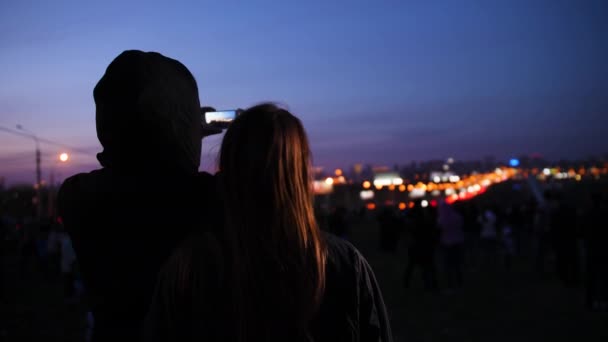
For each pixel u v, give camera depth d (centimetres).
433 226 994
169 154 137
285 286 109
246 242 110
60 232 1419
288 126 118
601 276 753
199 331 108
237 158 115
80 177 141
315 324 112
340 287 116
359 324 119
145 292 130
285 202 112
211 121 172
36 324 786
